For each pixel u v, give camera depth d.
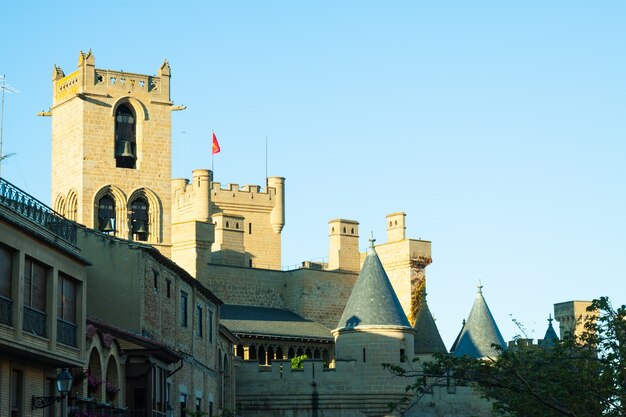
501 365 55.66
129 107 120.44
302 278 139.12
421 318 131.88
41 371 51.50
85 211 117.00
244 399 103.38
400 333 103.62
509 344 118.75
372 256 107.31
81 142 117.75
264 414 103.31
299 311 138.75
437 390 103.31
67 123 120.06
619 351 54.06
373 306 104.19
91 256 67.94
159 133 120.94
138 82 120.62
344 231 150.25
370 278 105.88
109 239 68.12
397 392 102.12
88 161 117.62
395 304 104.94
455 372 56.06
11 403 48.69
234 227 145.38
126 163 119.62
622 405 54.09
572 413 53.62
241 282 136.12
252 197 159.88
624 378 53.84
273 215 161.25
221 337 93.12
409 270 148.00
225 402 96.25
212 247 144.75
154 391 60.88
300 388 102.94
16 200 49.28
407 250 147.88
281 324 130.50
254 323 127.19
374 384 102.19
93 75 118.88
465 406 103.81
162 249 119.31
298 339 126.75
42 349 49.47
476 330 117.94
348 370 102.81
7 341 46.47
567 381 54.19
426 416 103.00
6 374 47.97
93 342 55.62
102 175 118.00
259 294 137.75
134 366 60.25
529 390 54.69
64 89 120.94
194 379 79.94
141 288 67.69
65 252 52.41
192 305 79.94
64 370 49.94
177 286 76.19
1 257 47.03
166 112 121.38
